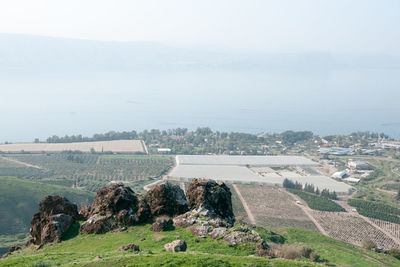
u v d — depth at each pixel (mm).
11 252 67750
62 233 66188
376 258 100750
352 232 190625
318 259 85875
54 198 72750
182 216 67250
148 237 60875
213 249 54156
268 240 98688
